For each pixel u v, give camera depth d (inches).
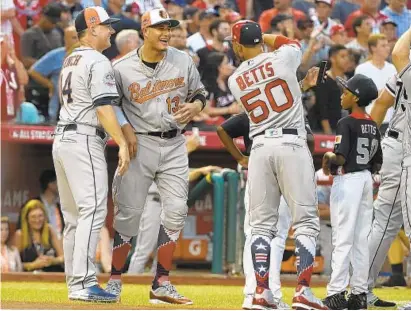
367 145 996.6
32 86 1649.9
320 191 1558.8
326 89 1664.6
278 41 900.0
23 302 979.9
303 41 1754.4
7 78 1606.8
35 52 1667.1
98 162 987.9
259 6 1840.6
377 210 1072.8
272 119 880.9
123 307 919.7
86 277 976.9
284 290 1349.7
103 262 1494.8
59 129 997.8
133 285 1368.1
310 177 883.4
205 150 1669.5
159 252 1030.4
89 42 1003.3
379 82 1657.2
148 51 997.8
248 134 1002.1
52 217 1544.0
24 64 1665.8
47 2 1739.7
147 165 1013.8
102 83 970.1
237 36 895.7
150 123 1010.1
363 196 1001.5
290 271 1515.7
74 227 1020.5
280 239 999.6
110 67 981.8
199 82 1038.4
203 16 1699.1
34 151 1654.8
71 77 987.9
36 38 1665.8
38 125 1610.5
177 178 1027.9
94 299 976.9
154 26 983.6
